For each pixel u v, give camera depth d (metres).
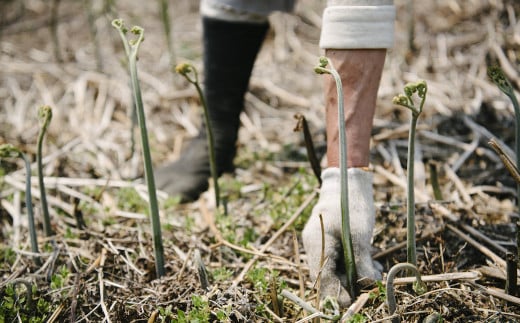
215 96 2.77
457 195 2.62
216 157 2.82
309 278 2.14
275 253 2.28
